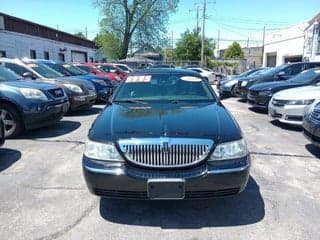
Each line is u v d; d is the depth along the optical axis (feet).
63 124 26.91
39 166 16.12
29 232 10.12
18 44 68.85
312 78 30.73
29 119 21.40
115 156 10.28
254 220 10.91
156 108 13.34
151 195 10.00
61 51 93.09
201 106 13.73
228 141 10.43
